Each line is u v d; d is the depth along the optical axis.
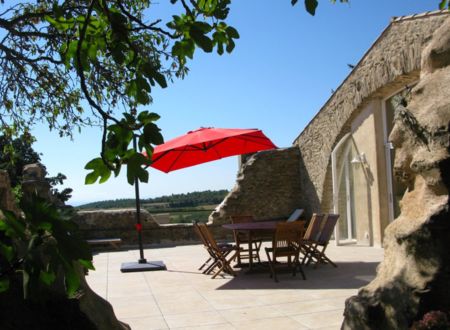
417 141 3.61
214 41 2.19
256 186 14.79
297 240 7.39
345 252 10.09
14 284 2.34
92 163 1.68
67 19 2.02
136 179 1.69
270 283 6.98
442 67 3.76
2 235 1.48
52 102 4.65
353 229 12.09
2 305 2.34
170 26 1.99
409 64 8.37
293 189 15.06
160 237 14.06
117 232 13.87
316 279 7.13
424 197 3.41
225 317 5.15
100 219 13.84
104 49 2.02
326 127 12.83
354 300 3.50
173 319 5.18
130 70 1.96
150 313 5.50
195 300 6.07
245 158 16.27
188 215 17.12
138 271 8.80
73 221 1.42
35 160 14.25
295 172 15.09
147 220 14.03
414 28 8.22
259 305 5.62
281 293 6.22
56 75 4.40
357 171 11.32
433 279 3.12
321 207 13.33
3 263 1.44
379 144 10.23
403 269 3.32
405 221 3.48
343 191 12.44
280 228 7.24
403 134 3.79
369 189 10.70
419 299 3.09
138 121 1.73
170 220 16.33
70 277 1.38
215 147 9.62
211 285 7.07
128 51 2.13
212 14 2.16
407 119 3.70
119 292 6.86
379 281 3.52
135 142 1.72
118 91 3.72
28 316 2.41
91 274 8.62
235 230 8.02
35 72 4.39
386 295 3.30
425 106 3.62
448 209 3.21
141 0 3.74
